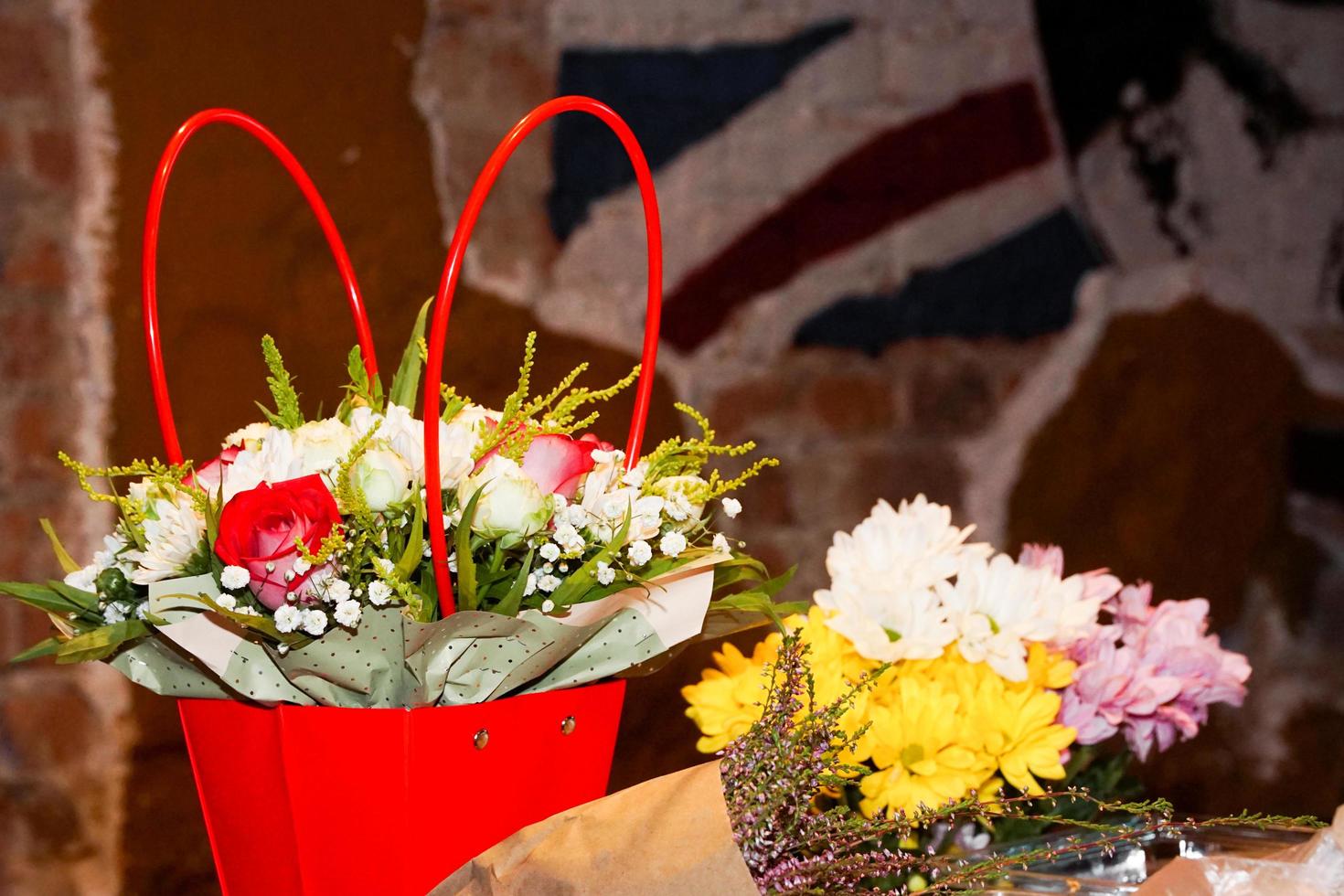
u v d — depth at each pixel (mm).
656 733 2490
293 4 2254
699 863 1158
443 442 1249
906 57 2717
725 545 1291
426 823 1225
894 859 1201
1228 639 2984
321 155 2281
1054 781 1391
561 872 1168
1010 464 2830
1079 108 2848
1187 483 2943
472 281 2400
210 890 2311
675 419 2568
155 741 2270
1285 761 3010
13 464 2146
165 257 2189
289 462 1244
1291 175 3004
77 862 2221
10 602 2172
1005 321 2822
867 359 2727
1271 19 2969
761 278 2637
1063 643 1393
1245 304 2982
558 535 1241
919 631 1362
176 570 1239
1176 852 1245
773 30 2621
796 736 1216
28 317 2146
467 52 2393
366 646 1222
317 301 2289
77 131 2146
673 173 2561
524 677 1244
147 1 2170
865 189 2705
